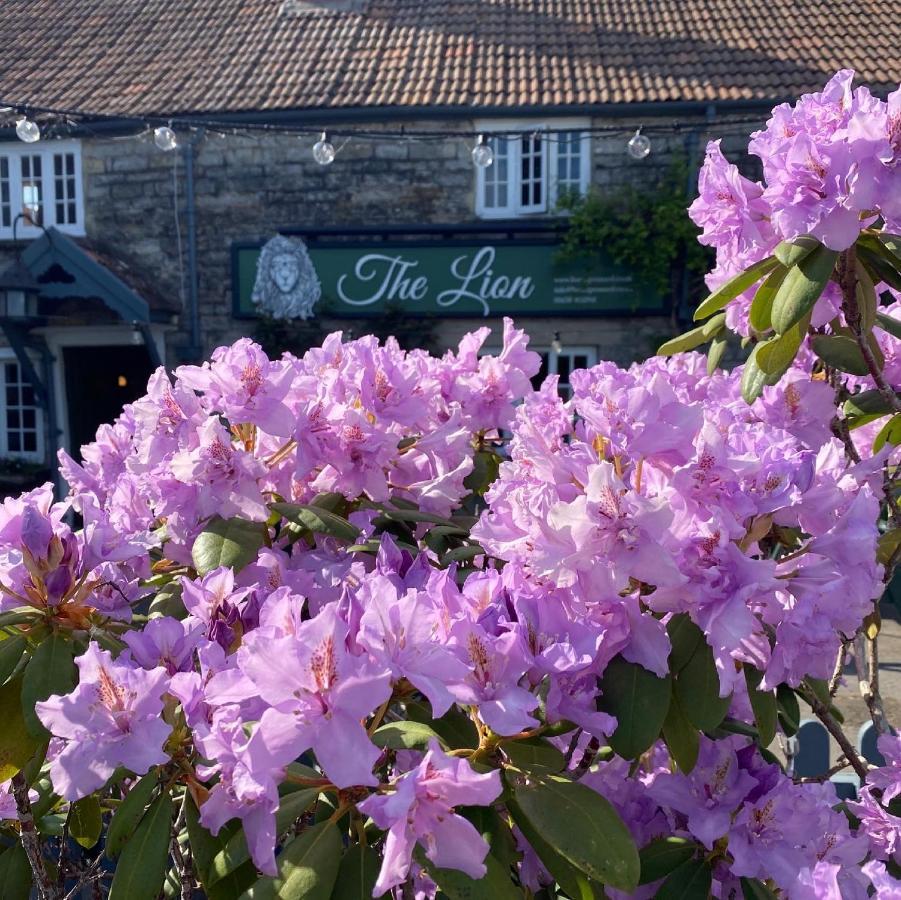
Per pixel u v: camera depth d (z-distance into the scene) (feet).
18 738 4.62
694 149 30.32
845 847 5.09
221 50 35.45
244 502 5.44
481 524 4.54
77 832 5.43
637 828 5.36
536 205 31.96
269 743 3.19
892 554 6.68
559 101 30.32
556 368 32.65
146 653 4.25
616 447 4.24
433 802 3.33
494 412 8.04
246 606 4.48
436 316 32.55
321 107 31.04
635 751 4.14
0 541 4.95
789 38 32.53
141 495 6.17
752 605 4.13
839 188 5.03
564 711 3.99
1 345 36.14
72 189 34.88
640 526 3.85
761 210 5.80
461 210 32.01
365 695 3.22
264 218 32.89
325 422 5.72
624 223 30.83
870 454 8.01
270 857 3.51
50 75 35.01
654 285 31.22
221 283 33.45
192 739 4.15
